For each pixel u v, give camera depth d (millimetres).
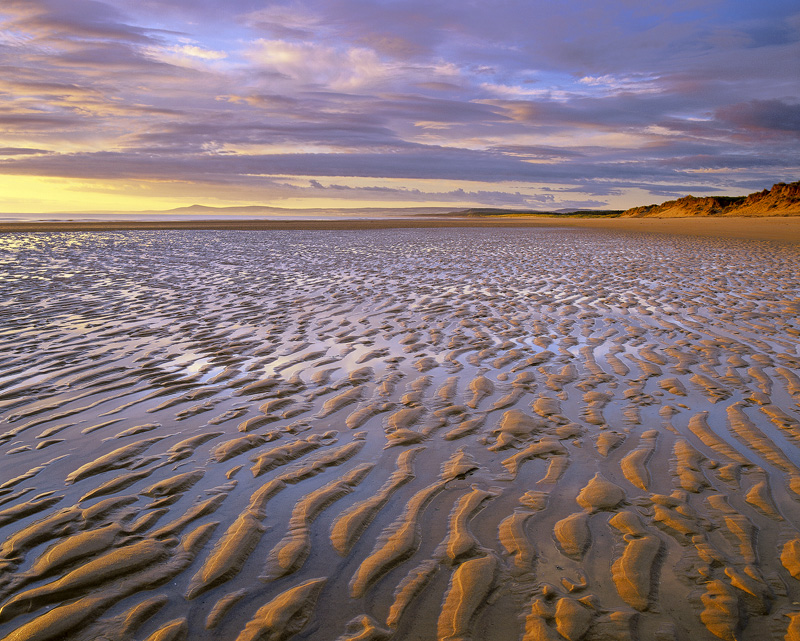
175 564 2365
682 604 2117
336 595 2180
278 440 3707
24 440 3672
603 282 11320
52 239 24344
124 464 3330
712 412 4191
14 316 7625
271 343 6340
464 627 2000
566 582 2248
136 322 7355
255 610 2094
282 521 2715
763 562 2371
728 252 17828
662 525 2668
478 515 2775
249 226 39250
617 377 5109
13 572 2303
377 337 6668
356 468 3309
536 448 3588
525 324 7410
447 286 10742
